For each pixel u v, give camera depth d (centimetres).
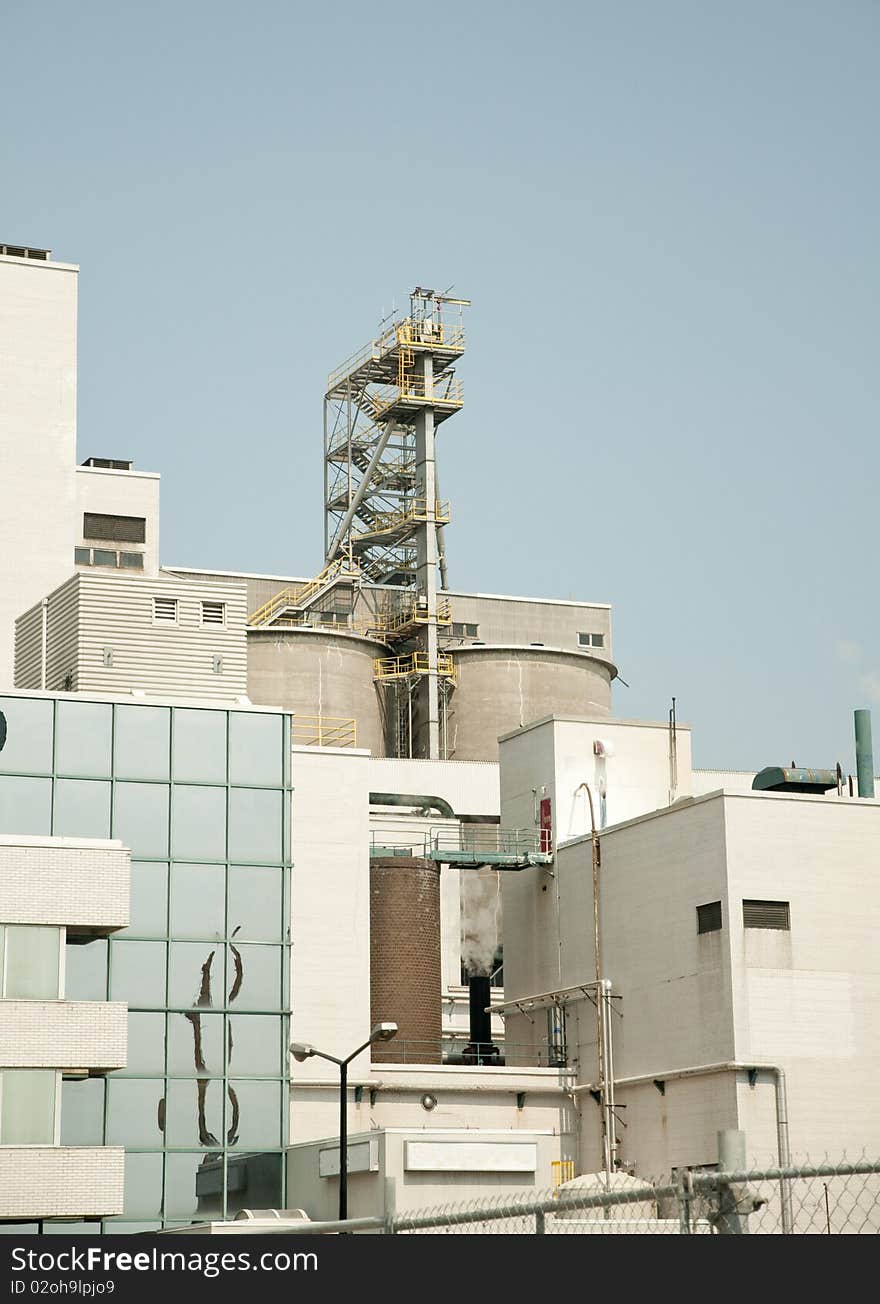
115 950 5975
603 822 7619
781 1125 6056
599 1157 6712
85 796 6078
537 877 7588
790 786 7356
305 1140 6469
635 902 6819
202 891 6138
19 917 5269
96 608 6788
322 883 6719
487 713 11319
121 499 10600
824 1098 6162
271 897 6212
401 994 7044
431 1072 6731
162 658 6812
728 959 6212
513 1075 6850
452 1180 5788
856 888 6438
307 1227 1947
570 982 7206
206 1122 5938
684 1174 1638
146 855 6100
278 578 12100
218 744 6284
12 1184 5066
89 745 6131
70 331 10431
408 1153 5722
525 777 7844
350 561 11575
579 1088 6850
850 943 6369
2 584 9975
